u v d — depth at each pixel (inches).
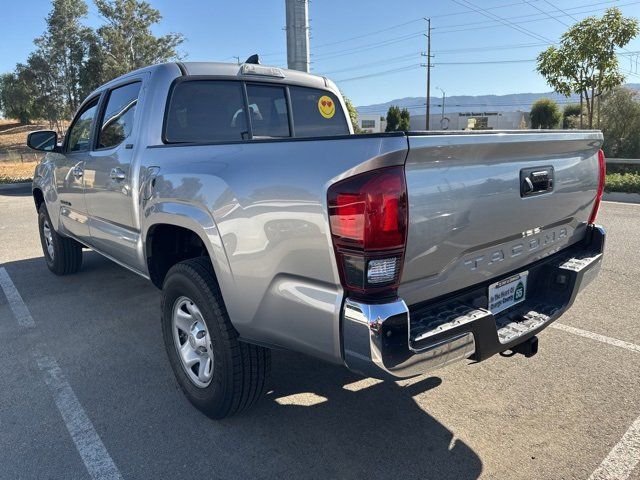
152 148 126.5
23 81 2048.5
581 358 137.9
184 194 107.0
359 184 74.4
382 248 74.7
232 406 106.2
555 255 117.8
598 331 155.5
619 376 127.8
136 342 155.2
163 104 132.0
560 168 106.2
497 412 113.4
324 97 174.2
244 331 98.0
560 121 1393.9
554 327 159.2
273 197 86.4
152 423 111.8
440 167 80.4
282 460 98.7
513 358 138.9
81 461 99.5
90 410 117.3
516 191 94.7
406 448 101.7
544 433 105.5
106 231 154.9
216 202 97.5
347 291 78.6
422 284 83.2
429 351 79.7
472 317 86.6
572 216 114.8
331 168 78.2
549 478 92.4
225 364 102.0
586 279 113.0
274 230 86.8
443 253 83.5
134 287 210.1
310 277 83.2
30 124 3093.0
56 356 146.1
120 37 1946.4
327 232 78.5
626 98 725.3
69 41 1993.1
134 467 97.6
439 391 122.8
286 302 87.3
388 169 74.4
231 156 99.3
